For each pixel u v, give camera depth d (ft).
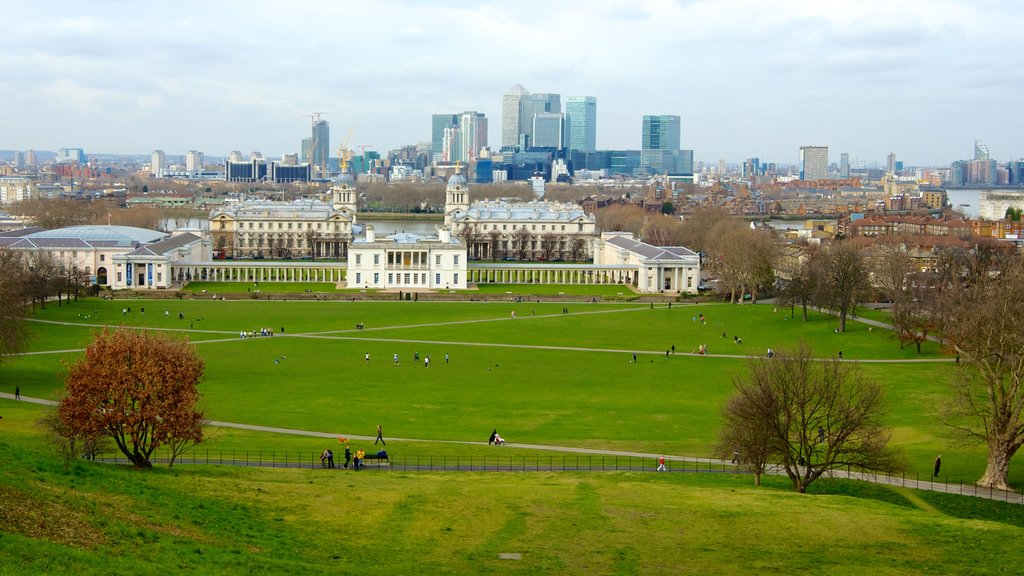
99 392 556.92
